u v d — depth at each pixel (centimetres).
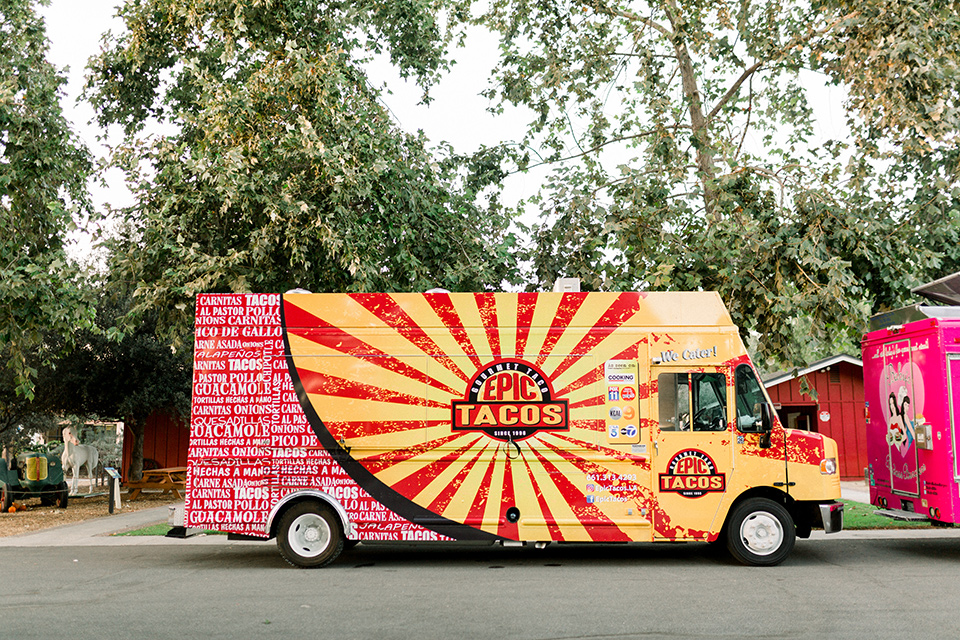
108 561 1004
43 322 1375
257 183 1197
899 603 705
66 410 2211
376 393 934
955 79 1201
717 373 928
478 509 920
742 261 1259
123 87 1540
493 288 1383
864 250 1220
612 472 918
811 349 1336
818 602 711
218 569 934
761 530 915
